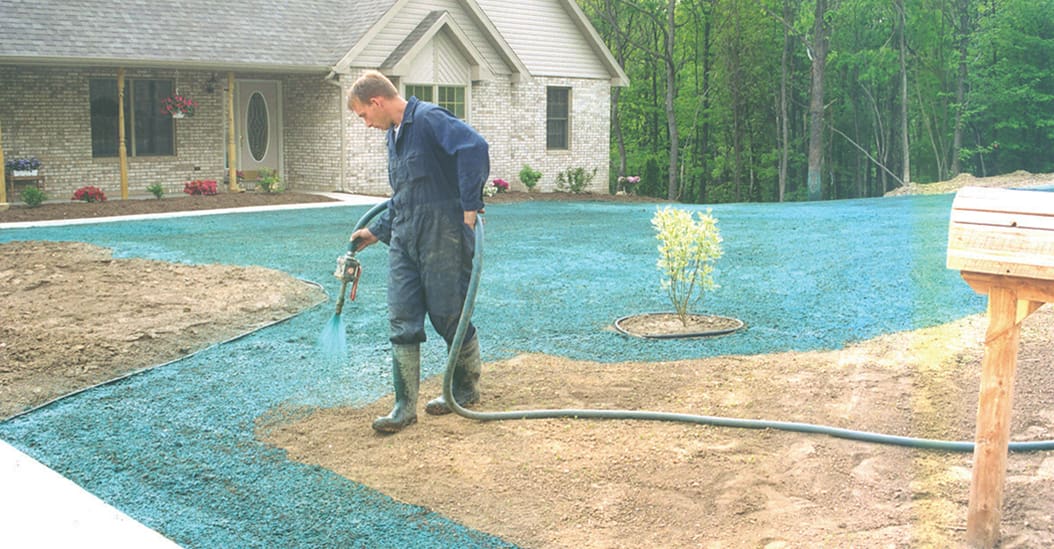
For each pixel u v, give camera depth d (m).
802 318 7.31
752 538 3.13
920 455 3.33
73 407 5.23
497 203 21.00
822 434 4.14
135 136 19.55
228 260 10.98
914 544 2.81
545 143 24.30
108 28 18.02
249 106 21.25
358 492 3.79
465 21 22.31
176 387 5.62
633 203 22.11
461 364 4.93
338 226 15.00
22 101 17.91
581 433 4.42
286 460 4.25
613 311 7.82
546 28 24.00
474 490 3.75
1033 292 2.55
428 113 4.56
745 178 44.09
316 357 6.31
